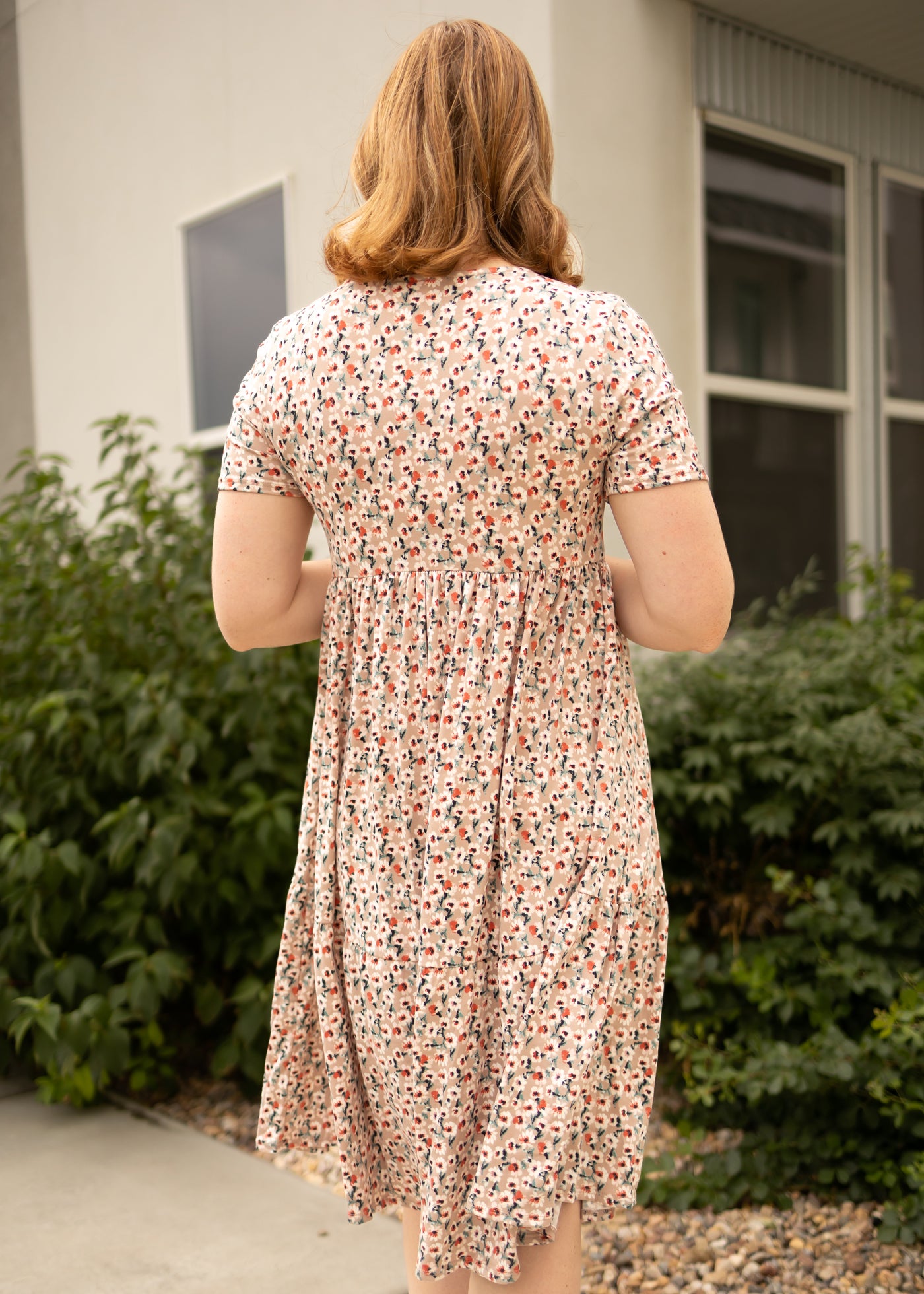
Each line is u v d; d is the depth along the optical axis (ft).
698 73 13.19
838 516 15.81
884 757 8.89
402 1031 4.01
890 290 16.74
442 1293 4.50
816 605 15.46
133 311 18.44
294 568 4.19
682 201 13.10
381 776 4.00
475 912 3.86
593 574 3.96
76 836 9.93
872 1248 7.09
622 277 12.44
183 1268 6.75
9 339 22.15
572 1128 3.85
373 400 3.76
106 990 9.13
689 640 3.87
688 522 3.63
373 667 4.01
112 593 10.37
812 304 15.25
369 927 4.06
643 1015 4.09
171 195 17.33
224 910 10.02
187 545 10.66
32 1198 7.66
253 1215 7.40
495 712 3.83
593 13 12.06
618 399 3.58
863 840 9.08
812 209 15.17
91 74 18.86
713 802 9.58
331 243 3.93
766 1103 8.20
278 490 4.04
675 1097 9.23
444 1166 3.90
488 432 3.65
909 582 13.98
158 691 9.68
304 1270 6.71
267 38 15.19
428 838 3.89
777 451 14.93
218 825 9.91
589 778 3.87
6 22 21.09
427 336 3.72
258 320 16.03
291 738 10.36
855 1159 7.76
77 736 9.86
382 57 13.50
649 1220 7.52
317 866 4.25
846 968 7.99
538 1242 3.97
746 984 8.39
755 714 9.70
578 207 11.98
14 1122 8.96
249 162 15.69
